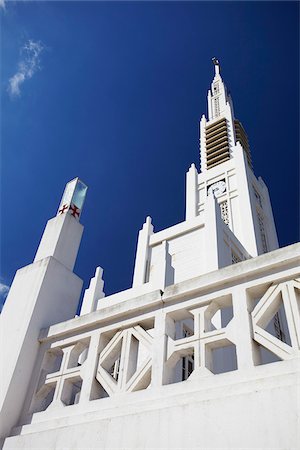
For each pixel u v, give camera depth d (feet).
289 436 10.08
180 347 14.25
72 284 22.02
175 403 12.79
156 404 13.19
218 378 12.59
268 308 13.21
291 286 13.08
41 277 20.52
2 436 15.94
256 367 12.11
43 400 17.46
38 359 18.37
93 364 16.14
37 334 18.94
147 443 12.25
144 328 16.75
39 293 19.80
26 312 19.34
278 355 12.11
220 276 14.75
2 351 18.52
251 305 14.03
